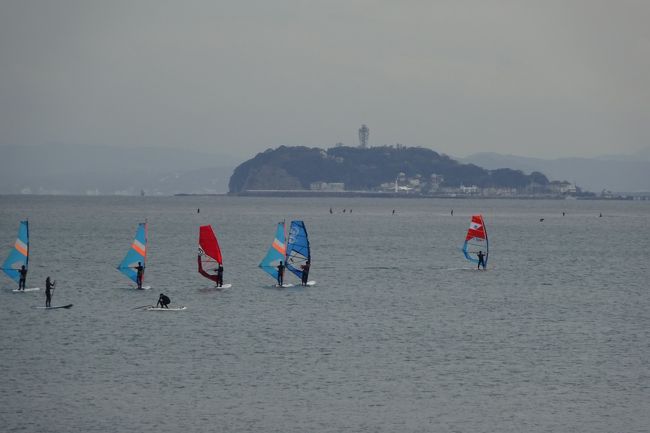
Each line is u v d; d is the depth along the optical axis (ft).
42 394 527.81
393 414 496.23
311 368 588.09
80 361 603.26
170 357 615.57
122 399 519.60
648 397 529.04
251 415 493.77
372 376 569.64
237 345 654.53
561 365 601.21
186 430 471.21
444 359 616.39
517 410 504.43
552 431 473.67
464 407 508.94
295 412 499.10
